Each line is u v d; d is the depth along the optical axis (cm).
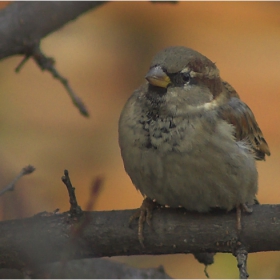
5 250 702
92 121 1271
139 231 723
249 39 1396
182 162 732
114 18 1394
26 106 1250
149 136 743
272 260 1005
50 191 1145
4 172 827
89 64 1345
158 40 1388
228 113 778
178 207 762
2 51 689
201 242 721
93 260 879
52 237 704
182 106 749
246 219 721
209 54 1384
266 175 1231
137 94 782
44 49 1342
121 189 1206
